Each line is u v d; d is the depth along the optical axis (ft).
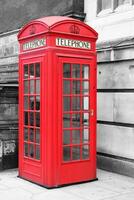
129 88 25.36
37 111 23.16
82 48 23.15
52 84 22.07
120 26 26.21
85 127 23.66
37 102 23.21
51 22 22.11
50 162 22.25
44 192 21.65
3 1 38.11
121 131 26.00
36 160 23.17
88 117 23.80
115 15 26.71
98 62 27.50
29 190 22.02
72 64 22.82
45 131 22.34
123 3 26.84
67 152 22.93
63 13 29.84
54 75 22.09
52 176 22.30
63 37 22.34
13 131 26.89
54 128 22.25
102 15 27.81
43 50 22.31
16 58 35.14
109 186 22.99
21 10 35.45
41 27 22.49
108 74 26.89
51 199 20.43
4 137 26.53
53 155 22.29
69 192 21.67
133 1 25.62
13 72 34.40
